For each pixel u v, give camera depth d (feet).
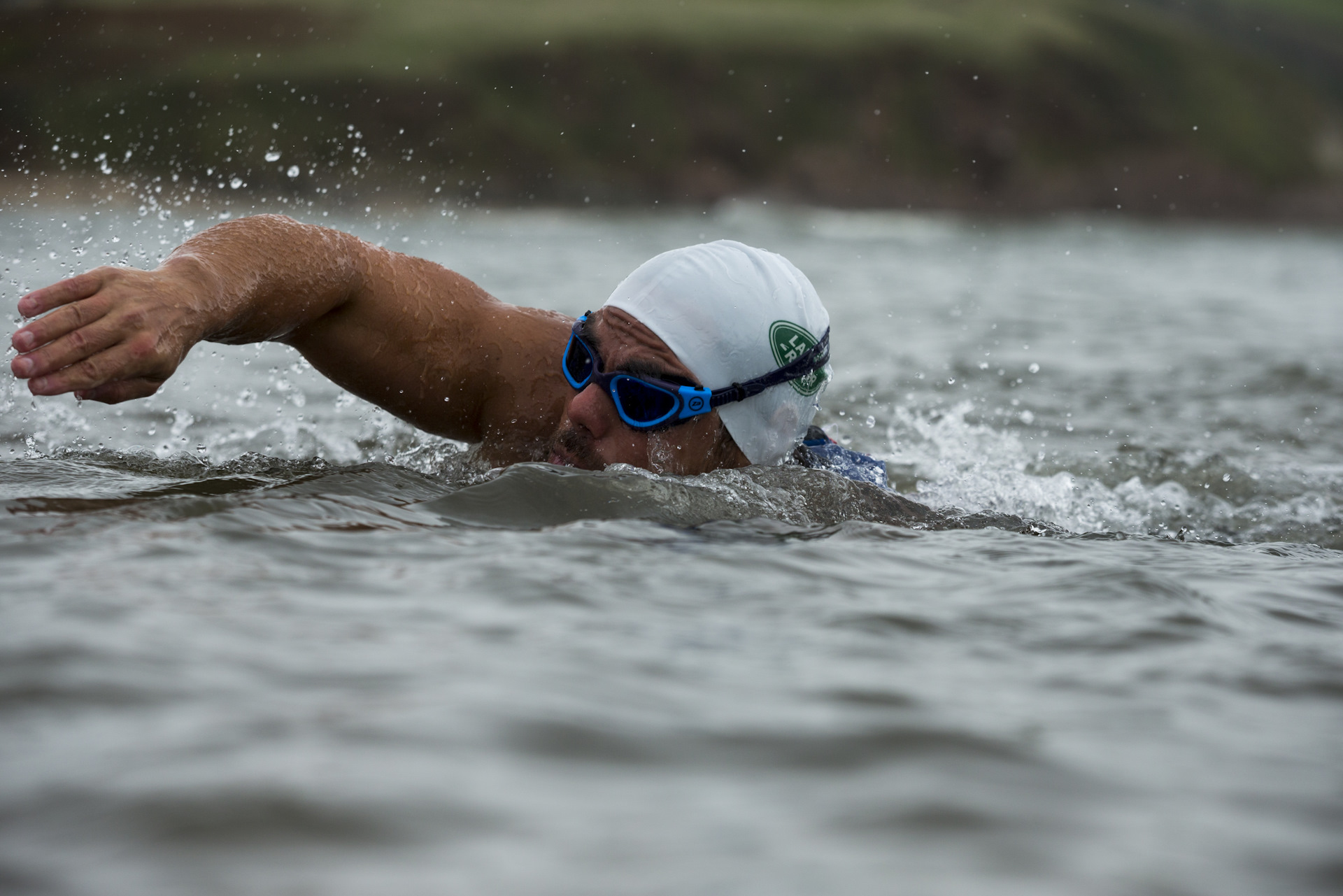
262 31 511.81
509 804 12.33
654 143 533.55
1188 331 108.27
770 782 13.29
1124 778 13.98
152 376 25.91
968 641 19.65
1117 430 57.72
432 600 19.66
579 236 249.55
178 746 13.16
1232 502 42.96
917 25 650.43
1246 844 12.36
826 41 611.06
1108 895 11.04
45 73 435.53
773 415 34.68
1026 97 626.64
